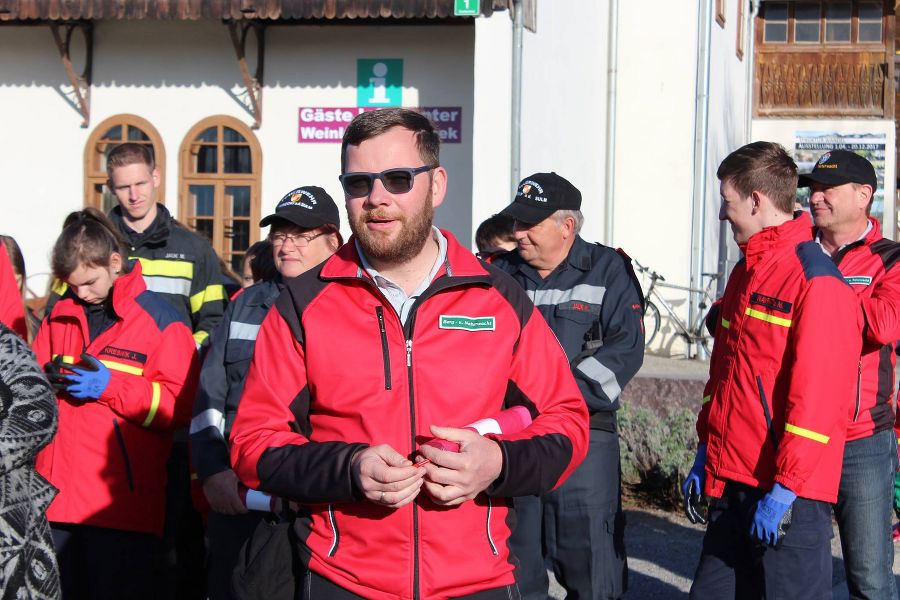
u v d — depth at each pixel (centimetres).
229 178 1321
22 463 282
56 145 1334
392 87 1291
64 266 412
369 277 272
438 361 266
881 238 454
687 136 1419
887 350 432
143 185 544
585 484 439
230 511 387
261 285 422
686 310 1413
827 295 348
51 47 1330
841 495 423
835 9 1886
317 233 414
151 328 425
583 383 433
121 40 1324
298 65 1305
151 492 423
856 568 422
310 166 1310
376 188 264
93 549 414
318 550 267
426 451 246
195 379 433
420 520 259
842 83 1889
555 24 1192
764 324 360
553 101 1195
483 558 264
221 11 1131
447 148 1284
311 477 252
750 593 371
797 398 346
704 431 394
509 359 273
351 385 264
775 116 1902
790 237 365
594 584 441
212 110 1321
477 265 280
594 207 1377
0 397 282
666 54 1418
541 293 460
